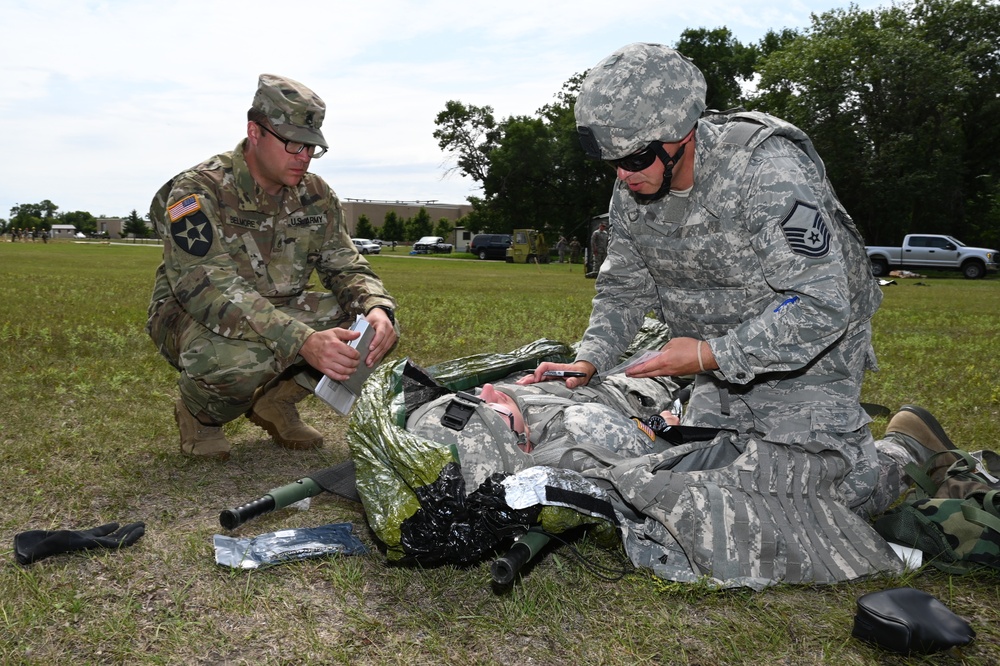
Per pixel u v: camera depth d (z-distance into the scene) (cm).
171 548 252
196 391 323
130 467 326
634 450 276
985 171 3981
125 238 10256
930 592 233
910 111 3712
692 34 5034
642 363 256
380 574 238
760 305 261
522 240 4356
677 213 259
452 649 199
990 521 236
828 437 255
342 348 289
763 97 4141
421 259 4694
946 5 3972
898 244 4128
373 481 243
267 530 271
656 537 239
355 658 193
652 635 206
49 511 280
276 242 343
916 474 273
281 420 366
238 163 330
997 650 202
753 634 207
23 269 1888
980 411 464
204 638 200
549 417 278
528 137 5281
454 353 634
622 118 233
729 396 287
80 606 210
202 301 309
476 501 226
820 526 239
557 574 240
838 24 3941
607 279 314
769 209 239
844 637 206
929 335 891
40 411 405
